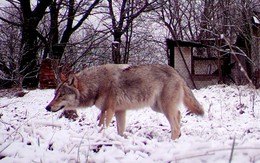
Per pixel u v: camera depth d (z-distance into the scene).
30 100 9.49
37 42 16.61
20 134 3.52
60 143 3.34
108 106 4.70
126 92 4.75
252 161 2.68
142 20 19.75
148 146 3.21
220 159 2.74
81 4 16.95
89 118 6.12
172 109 4.84
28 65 14.98
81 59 17.38
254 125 5.25
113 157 3.03
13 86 14.27
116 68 4.81
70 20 16.62
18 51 15.44
